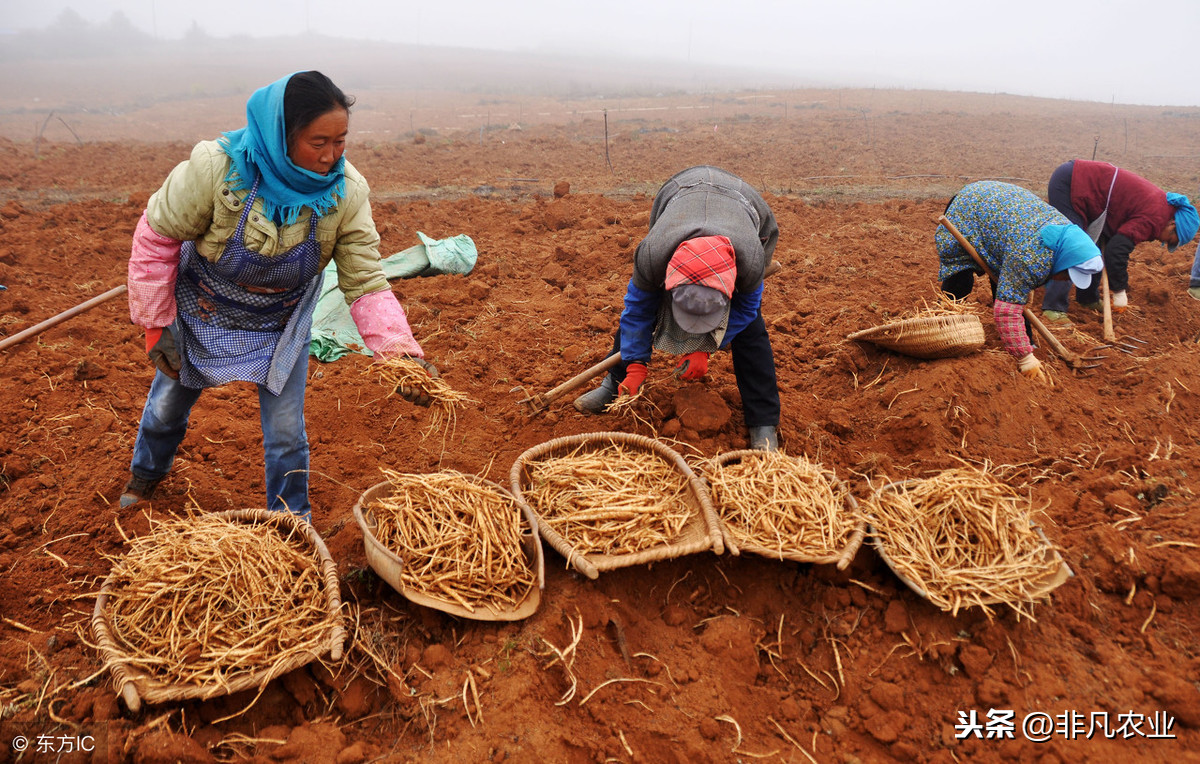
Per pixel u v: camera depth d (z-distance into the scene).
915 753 3.00
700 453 4.44
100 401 5.08
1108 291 6.21
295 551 3.33
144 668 2.91
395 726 3.03
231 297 3.32
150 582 3.11
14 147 14.07
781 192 11.49
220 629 3.02
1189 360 5.49
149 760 2.75
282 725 3.02
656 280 3.89
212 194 2.98
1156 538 3.66
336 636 2.97
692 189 4.09
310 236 3.21
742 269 3.77
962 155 14.94
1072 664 3.22
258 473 4.51
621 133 17.58
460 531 3.34
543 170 13.14
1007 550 3.44
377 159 13.79
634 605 3.55
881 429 4.95
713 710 3.12
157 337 3.28
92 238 8.19
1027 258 5.19
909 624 3.38
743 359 4.45
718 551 3.37
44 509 4.08
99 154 13.79
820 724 3.15
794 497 3.62
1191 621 3.38
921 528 3.56
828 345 5.98
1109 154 15.43
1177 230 6.14
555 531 3.48
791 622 3.55
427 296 6.83
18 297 6.53
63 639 3.28
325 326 5.98
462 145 15.34
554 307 6.72
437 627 3.32
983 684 3.15
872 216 9.74
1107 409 5.21
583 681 3.15
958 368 5.05
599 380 5.23
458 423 5.00
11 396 5.05
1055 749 2.92
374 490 3.56
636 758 2.91
